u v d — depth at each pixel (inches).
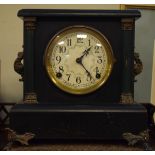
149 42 52.8
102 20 38.5
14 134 36.0
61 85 38.2
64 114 36.1
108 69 38.1
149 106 47.9
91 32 38.1
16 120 36.0
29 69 37.9
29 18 37.4
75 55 38.4
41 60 38.5
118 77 38.6
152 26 52.7
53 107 36.4
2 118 50.4
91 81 38.5
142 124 36.4
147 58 52.9
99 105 37.2
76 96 38.5
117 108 36.4
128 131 36.4
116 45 38.7
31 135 36.1
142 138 36.4
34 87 38.3
